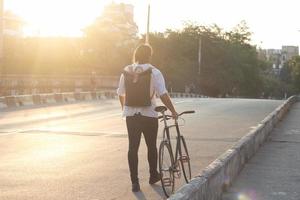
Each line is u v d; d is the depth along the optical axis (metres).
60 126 18.06
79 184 8.36
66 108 29.02
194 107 31.09
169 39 96.62
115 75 87.75
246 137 11.91
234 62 99.12
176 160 7.98
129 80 7.64
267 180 9.23
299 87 118.12
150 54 7.78
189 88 89.75
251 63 109.94
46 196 7.50
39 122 19.70
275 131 18.02
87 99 40.06
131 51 93.19
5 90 53.34
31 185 8.20
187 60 93.50
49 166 9.90
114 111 26.64
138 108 7.66
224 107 31.34
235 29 111.88
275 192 8.27
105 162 10.45
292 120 23.14
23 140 13.85
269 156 12.16
